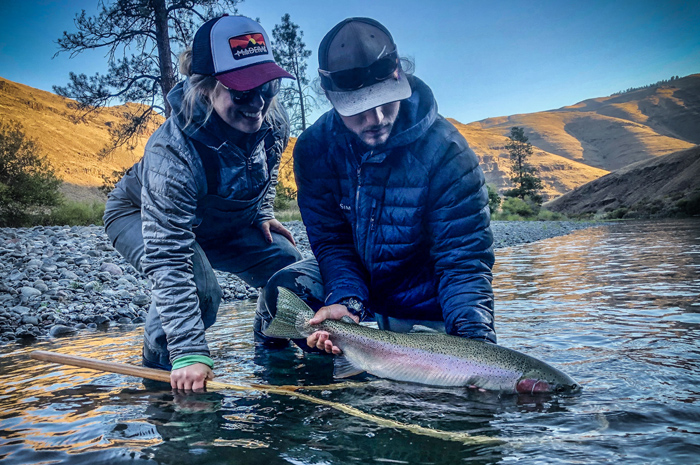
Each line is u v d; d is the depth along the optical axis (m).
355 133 3.14
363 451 2.03
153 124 24.69
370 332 3.11
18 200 21.31
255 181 3.62
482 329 3.16
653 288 5.90
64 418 2.53
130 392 2.96
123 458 2.01
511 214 55.97
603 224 37.12
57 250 10.80
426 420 2.35
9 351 4.47
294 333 3.30
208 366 3.05
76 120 24.09
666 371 2.85
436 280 3.61
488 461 1.89
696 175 72.19
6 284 7.39
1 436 2.30
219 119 3.18
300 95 17.22
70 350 4.32
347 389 2.90
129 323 5.90
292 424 2.35
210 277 3.50
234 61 2.98
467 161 3.27
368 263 3.54
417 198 3.31
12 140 22.80
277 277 3.81
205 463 1.95
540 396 2.62
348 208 3.51
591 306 4.99
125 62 22.50
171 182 3.11
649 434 2.05
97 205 24.30
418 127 3.14
